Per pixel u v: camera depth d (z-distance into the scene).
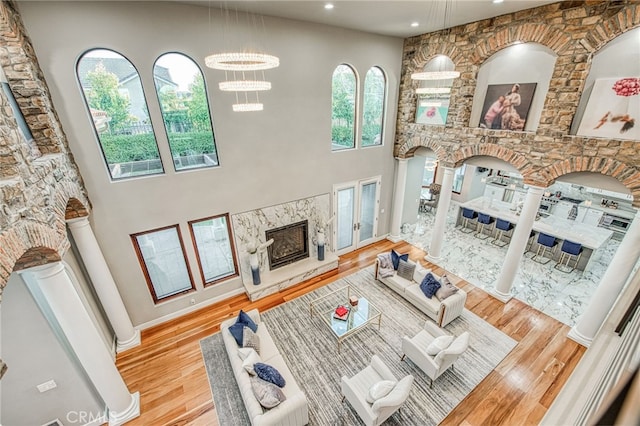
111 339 5.37
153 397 4.51
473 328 5.60
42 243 2.71
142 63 4.58
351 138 7.52
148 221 5.32
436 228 7.59
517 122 5.68
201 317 6.11
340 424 4.05
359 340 5.37
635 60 4.27
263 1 4.59
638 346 1.25
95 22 4.16
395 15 5.38
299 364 4.94
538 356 5.00
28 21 3.82
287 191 6.73
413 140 7.66
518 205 8.84
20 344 3.49
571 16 4.61
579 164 4.94
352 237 8.49
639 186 4.41
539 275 7.25
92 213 4.84
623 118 4.48
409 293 6.16
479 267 7.61
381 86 7.54
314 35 5.96
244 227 6.39
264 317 6.02
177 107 5.12
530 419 4.09
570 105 4.87
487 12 5.22
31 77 3.59
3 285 2.08
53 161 3.51
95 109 4.55
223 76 5.25
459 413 4.16
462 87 6.30
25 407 3.71
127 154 4.94
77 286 4.31
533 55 5.27
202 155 5.59
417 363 4.61
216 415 4.25
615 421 0.42
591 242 7.00
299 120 6.35
